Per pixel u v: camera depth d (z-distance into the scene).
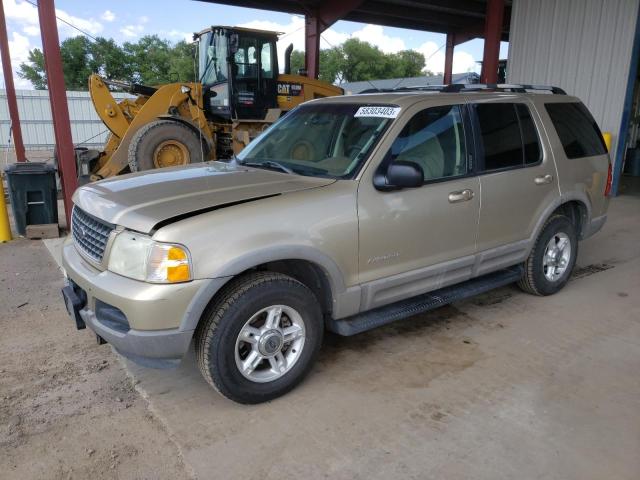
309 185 3.52
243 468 2.82
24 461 2.88
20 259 6.60
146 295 2.90
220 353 3.12
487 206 4.26
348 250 3.51
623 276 5.84
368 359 3.97
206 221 3.03
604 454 2.90
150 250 2.93
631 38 10.28
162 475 2.77
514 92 4.81
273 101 12.39
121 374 3.78
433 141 4.00
